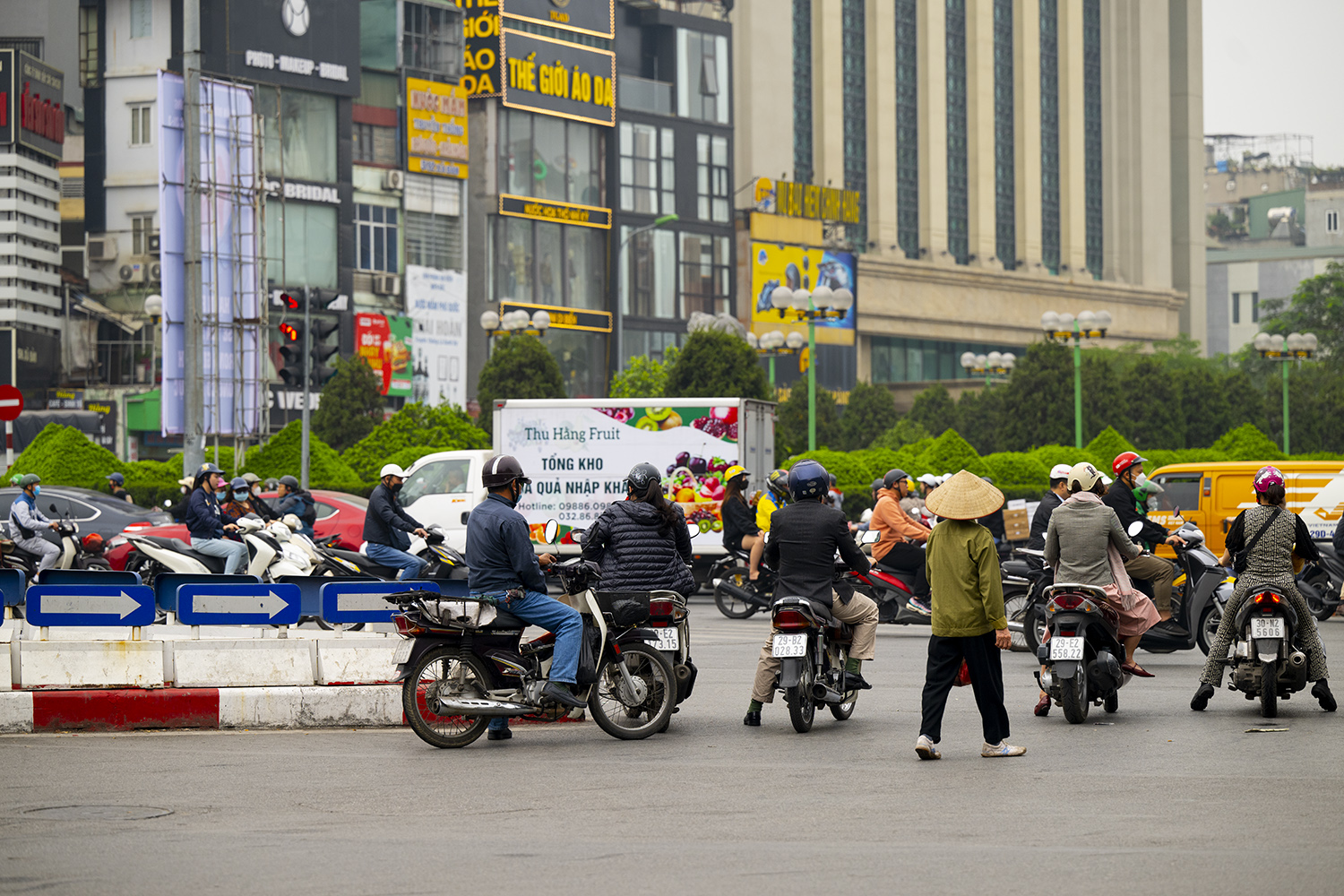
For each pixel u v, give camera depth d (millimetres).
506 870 7852
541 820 9273
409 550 20781
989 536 11695
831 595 13469
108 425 75875
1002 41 159625
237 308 64500
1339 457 54375
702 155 107438
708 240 107875
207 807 9695
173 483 44594
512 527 12602
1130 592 14219
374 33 84750
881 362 144875
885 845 8453
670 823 9172
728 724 13867
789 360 120875
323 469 42969
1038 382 97000
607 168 100125
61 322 77125
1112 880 7527
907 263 144125
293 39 78812
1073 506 14234
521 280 93812
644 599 13203
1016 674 18094
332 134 80938
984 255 154000
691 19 108438
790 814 9414
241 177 65312
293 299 29312
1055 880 7539
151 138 76812
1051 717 14258
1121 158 170625
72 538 26750
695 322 89812
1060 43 164125
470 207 92312
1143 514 18766
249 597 14461
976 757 11805
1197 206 181000
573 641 12695
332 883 7555
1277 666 14039
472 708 12367
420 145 85312
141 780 10727
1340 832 8719
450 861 8078
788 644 13086
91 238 77500
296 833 8859
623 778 10883
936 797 10023
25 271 74250
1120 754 11844
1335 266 133750
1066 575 14172
